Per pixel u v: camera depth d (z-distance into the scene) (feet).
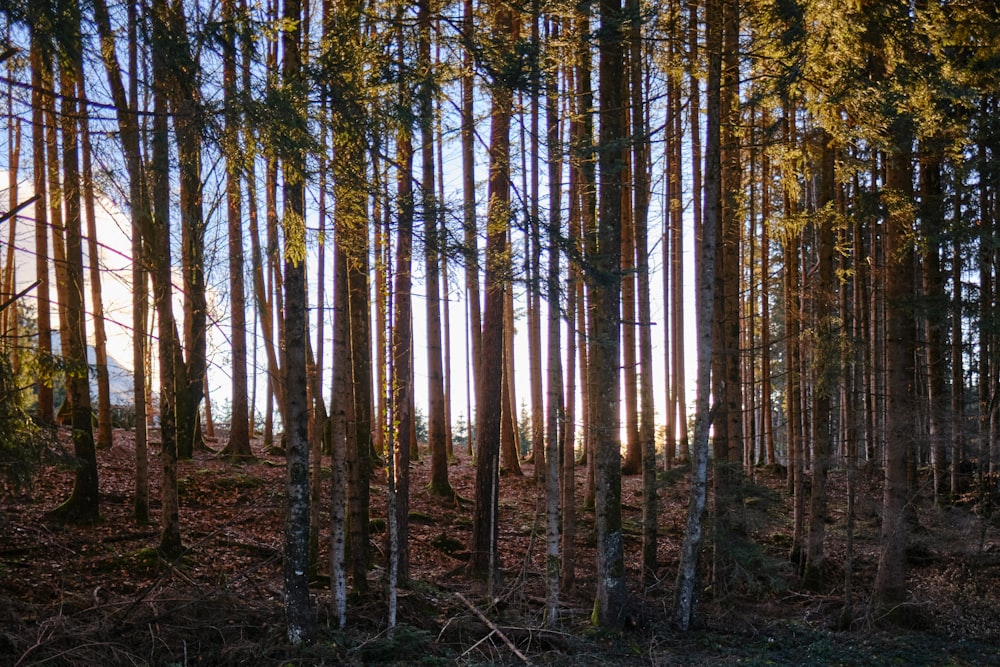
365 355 42.83
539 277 33.22
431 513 61.36
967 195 51.72
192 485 54.08
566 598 46.44
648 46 43.27
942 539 47.80
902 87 40.42
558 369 40.06
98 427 60.75
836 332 49.62
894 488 46.03
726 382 49.96
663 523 64.80
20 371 32.40
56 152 41.22
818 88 42.06
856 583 52.16
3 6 22.03
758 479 85.51
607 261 40.70
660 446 98.78
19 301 45.27
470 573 47.96
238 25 25.29
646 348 49.08
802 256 68.03
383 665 31.65
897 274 46.47
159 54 24.49
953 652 40.11
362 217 32.04
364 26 32.30
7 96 25.11
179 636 31.14
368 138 30.12
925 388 69.46
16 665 26.16
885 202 45.70
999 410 54.13
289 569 32.04
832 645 40.42
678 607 42.29
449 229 31.58
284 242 30.40
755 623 44.55
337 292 36.22
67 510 42.24
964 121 47.11
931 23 41.37
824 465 50.14
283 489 56.54
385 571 39.60
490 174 48.26
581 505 69.77
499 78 31.81
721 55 41.68
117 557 38.42
